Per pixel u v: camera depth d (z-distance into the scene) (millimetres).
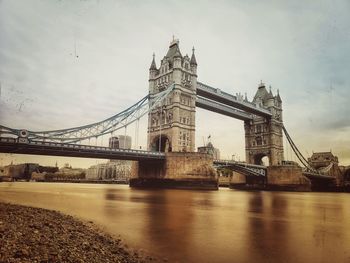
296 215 25578
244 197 52438
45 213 21203
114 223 19141
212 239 15180
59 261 9820
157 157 74438
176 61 85250
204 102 96625
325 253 12953
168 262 11445
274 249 13484
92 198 39469
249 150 127438
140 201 35250
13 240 11602
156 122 88312
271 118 122000
